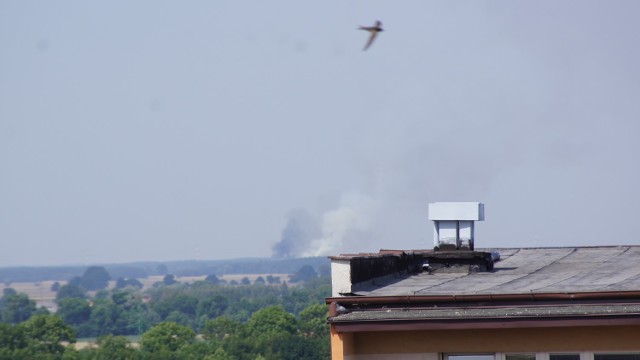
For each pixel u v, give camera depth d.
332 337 53.19
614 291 53.47
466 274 68.62
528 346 54.19
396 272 67.94
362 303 55.03
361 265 60.62
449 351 54.78
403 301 54.84
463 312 53.56
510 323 52.56
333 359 53.06
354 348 55.28
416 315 53.47
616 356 53.47
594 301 53.69
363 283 61.03
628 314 51.88
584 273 64.25
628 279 59.75
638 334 53.19
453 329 53.84
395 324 52.94
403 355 55.12
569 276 63.31
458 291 57.97
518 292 55.12
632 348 53.28
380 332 55.25
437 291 58.34
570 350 53.84
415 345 55.06
